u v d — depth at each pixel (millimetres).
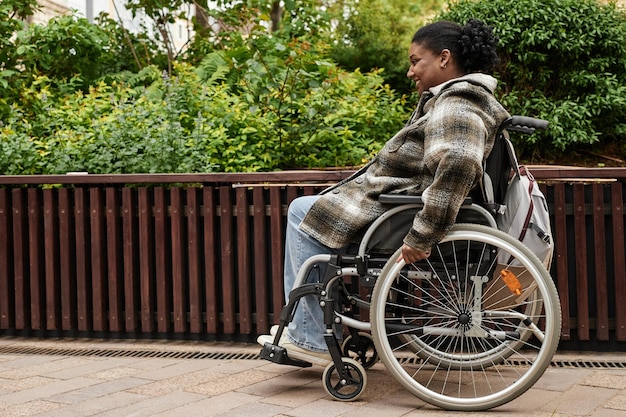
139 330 4547
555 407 3070
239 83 6773
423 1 11547
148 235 4461
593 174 3857
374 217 3162
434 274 3131
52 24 7945
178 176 4250
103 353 4230
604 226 3961
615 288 3951
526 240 3170
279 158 5777
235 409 3086
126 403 3205
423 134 3119
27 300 4680
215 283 4383
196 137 5305
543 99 6523
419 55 3270
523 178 3225
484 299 3314
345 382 3205
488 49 3234
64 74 8094
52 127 6273
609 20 6590
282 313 3287
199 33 8891
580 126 6461
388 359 3104
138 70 8562
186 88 6117
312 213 3230
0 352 4309
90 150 5199
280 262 4234
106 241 4562
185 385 3490
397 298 3482
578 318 3975
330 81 6367
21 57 7742
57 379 3645
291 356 3293
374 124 6457
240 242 4312
